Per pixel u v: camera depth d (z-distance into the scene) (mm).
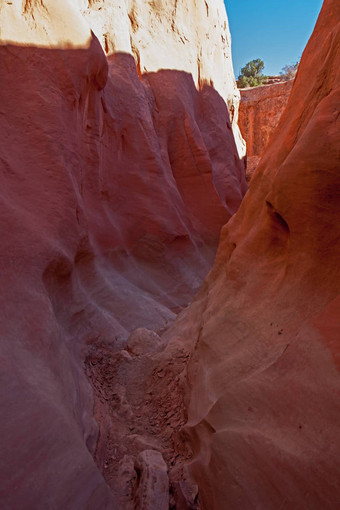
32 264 4281
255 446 2219
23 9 6848
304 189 2895
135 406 4504
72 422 2744
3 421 2291
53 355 3529
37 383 2822
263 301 3469
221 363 3459
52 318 3924
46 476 2135
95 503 2162
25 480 2037
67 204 5859
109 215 10430
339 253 2695
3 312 3328
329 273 2748
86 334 5883
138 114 12773
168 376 4836
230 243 5516
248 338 3344
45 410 2561
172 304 10594
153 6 16188
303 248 3033
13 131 5809
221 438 2525
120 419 4164
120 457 3369
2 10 6441
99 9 12547
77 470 2273
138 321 8039
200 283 12547
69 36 7504
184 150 15633
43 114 6340
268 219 3670
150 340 6352
